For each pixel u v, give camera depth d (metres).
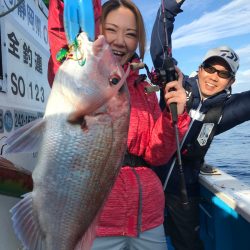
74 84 0.57
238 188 1.19
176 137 0.68
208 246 1.33
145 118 0.76
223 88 1.23
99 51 0.59
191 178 1.19
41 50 1.28
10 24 0.91
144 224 0.74
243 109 1.22
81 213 0.58
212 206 1.26
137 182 0.74
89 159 0.58
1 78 0.82
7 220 0.75
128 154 0.75
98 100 0.58
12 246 0.76
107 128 0.59
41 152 0.57
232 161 5.62
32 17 1.15
